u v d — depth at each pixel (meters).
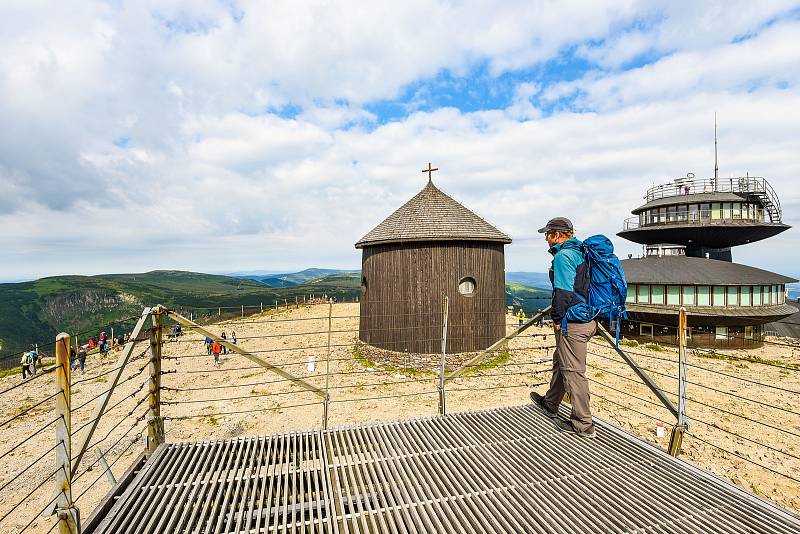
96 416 3.84
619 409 11.35
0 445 10.57
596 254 5.02
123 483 3.99
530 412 6.02
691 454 8.70
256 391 14.10
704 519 3.61
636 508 3.76
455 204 17.98
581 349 5.11
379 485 4.04
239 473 4.18
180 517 3.53
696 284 21.44
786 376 15.50
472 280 16.23
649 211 29.33
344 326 27.58
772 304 22.53
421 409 11.45
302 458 4.61
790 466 8.20
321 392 5.64
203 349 24.66
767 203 27.12
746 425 10.36
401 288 16.19
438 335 15.80
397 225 16.80
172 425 10.85
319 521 3.51
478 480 4.17
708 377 15.20
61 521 3.23
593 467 4.45
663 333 22.50
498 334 16.80
